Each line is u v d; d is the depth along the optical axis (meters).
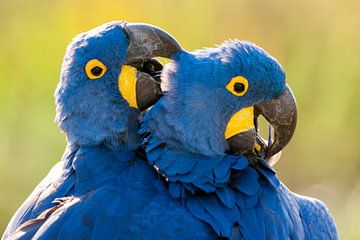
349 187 17.91
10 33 16.45
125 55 11.44
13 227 11.38
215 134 11.17
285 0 16.69
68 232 10.72
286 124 11.32
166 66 11.34
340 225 17.70
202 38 16.47
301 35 16.80
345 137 17.55
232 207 10.95
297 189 17.88
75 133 11.45
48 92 16.34
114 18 16.38
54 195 11.22
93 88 11.41
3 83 16.31
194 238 10.75
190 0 16.56
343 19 16.91
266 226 10.95
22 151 16.34
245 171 11.20
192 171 11.07
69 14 16.42
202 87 11.13
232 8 16.59
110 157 11.32
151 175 11.16
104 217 10.79
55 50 16.36
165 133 11.12
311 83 17.09
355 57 17.02
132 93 11.45
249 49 11.23
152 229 10.73
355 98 17.19
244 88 11.18
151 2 16.47
